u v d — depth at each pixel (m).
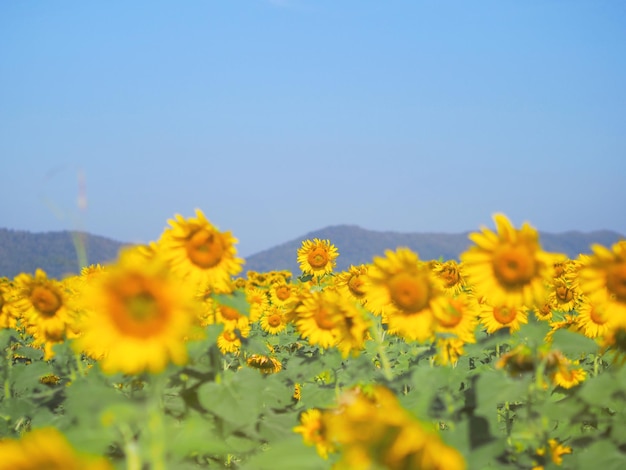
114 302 1.54
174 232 2.18
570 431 2.31
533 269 2.12
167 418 1.85
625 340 2.13
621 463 1.89
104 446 1.44
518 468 1.93
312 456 1.78
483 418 1.86
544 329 2.09
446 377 1.80
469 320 2.40
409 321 2.21
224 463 2.13
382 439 1.27
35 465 1.17
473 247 2.19
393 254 2.23
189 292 1.56
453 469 1.25
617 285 2.16
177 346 1.55
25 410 2.44
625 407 2.16
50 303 2.45
